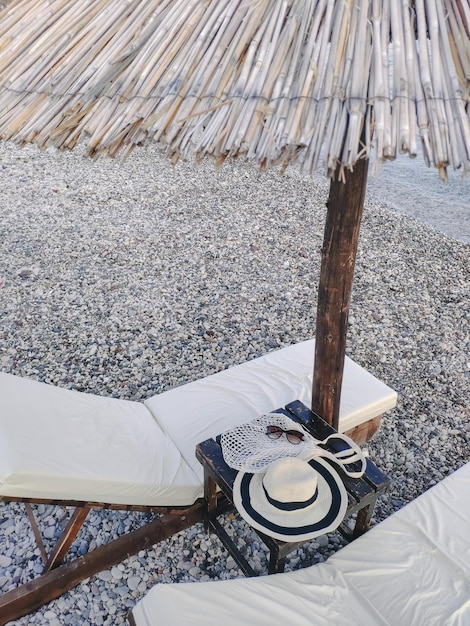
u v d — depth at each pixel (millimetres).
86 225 5758
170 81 1230
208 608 1505
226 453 2111
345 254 1914
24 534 2420
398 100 1044
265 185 7238
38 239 5395
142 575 2252
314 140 1037
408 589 1750
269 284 4793
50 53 1434
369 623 1602
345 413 2670
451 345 4031
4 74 1460
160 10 1384
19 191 6578
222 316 4273
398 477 2836
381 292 4758
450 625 1624
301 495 1895
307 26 1200
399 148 999
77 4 1526
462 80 1077
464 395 3502
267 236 5738
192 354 3801
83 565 2131
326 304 2055
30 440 1940
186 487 2213
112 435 2264
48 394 2305
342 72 1103
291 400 2762
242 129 1086
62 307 4293
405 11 1159
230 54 1218
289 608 1572
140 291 4574
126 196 6594
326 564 1852
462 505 2150
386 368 3748
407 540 1973
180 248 5367
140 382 3494
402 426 3203
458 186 7855
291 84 1124
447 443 3084
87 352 3764
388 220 6383
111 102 1258
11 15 1590
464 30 1116
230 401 2748
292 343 3975
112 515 2521
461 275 5141
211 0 1353
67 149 1292
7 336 3906
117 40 1385
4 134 1343
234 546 2275
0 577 2215
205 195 6773
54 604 2113
